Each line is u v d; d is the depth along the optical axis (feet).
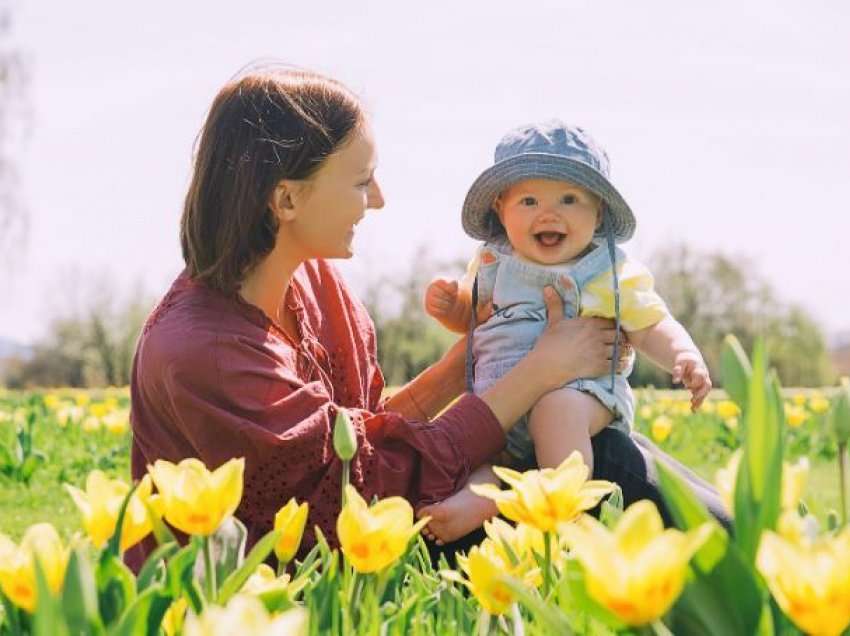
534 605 4.67
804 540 4.82
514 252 12.48
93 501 5.99
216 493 5.73
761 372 4.64
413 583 7.50
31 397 37.29
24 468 23.32
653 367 93.86
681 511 4.48
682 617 4.51
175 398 9.18
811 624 4.14
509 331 12.06
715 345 131.03
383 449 9.75
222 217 9.57
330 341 10.93
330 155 9.65
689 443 33.42
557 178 11.95
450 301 12.71
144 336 9.69
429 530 9.60
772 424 4.63
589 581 4.06
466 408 10.14
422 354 113.19
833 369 130.21
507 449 11.17
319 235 9.79
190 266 9.84
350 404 10.90
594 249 12.33
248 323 9.62
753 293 131.13
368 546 6.00
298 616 3.51
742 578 4.40
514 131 12.69
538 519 6.00
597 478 10.61
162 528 6.06
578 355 10.73
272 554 9.21
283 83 9.72
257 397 9.23
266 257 9.85
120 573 5.37
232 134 9.60
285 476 9.19
